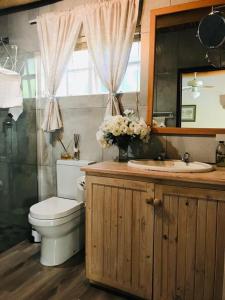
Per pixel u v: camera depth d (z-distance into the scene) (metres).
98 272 1.89
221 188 1.46
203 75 1.98
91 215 1.88
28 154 2.74
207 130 1.97
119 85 2.25
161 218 1.64
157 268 1.68
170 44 2.07
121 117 2.04
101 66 2.29
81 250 2.47
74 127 2.55
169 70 2.08
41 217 2.05
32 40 2.69
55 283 1.96
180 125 2.07
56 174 2.69
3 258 2.30
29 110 2.71
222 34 1.91
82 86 2.63
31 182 2.79
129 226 1.74
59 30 2.47
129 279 1.78
